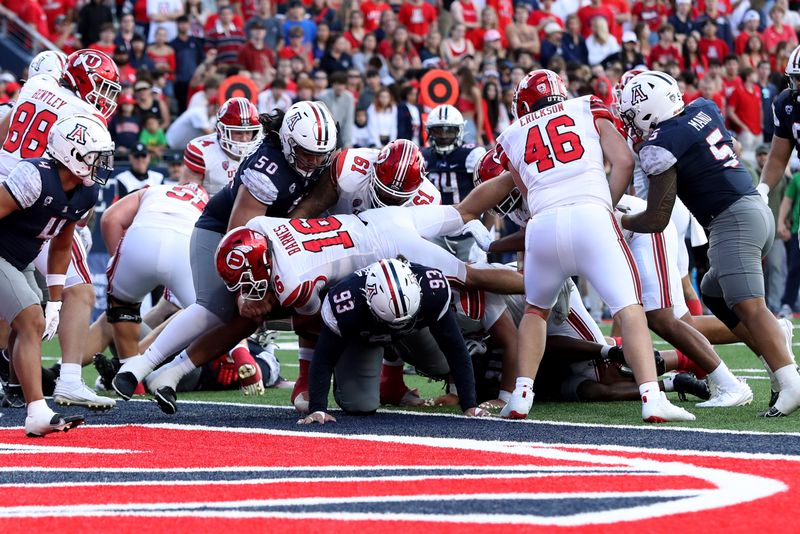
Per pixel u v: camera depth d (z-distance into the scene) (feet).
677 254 69.46
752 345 58.08
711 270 57.11
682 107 54.70
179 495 37.27
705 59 161.27
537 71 57.52
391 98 129.49
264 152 57.31
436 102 124.26
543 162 54.60
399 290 51.44
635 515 32.96
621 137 54.90
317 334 58.59
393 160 57.06
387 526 32.27
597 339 62.13
